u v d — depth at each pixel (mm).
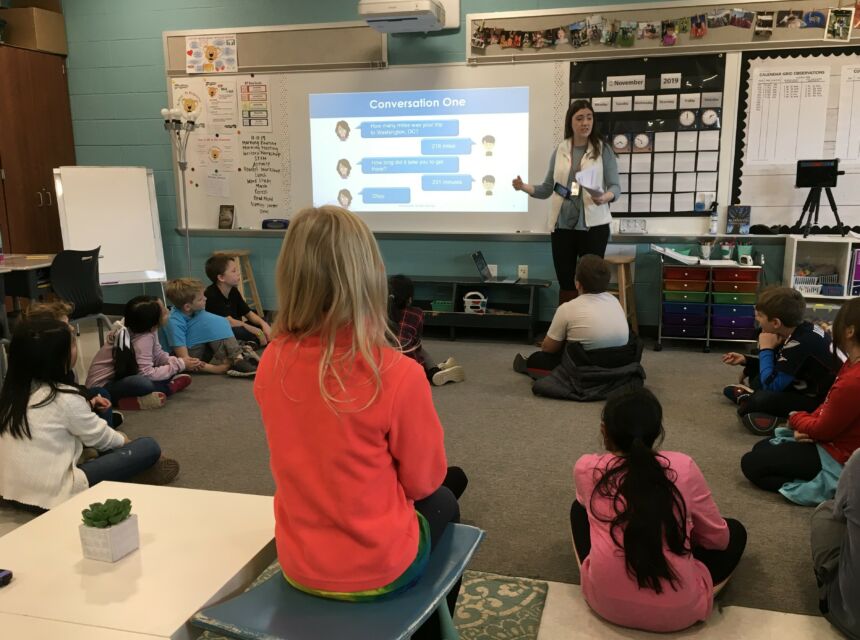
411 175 5590
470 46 5273
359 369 1139
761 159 5008
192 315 4414
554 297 5512
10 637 1098
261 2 5621
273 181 5863
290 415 1156
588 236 4789
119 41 5941
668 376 4238
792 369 3090
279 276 1177
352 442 1127
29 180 5871
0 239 4836
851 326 2232
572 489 2646
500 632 1773
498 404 3699
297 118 5711
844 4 4711
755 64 4895
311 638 1073
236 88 5777
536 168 5352
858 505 1591
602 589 1732
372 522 1145
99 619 1143
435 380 4055
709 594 1744
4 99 5625
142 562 1313
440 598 1180
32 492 2275
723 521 1789
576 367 3760
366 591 1141
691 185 5133
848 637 1729
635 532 1638
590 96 5164
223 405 3760
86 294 4480
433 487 1239
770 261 5051
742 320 4805
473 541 1349
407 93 5473
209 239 6051
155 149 6059
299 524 1163
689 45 4953
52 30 5926
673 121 5066
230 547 1364
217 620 1120
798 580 2010
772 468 2537
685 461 1737
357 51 5504
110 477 2410
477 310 5328
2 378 3850
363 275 1151
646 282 5316
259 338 4992
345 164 5699
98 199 5535
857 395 2246
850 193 4934
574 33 5102
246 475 2828
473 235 5535
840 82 4812
